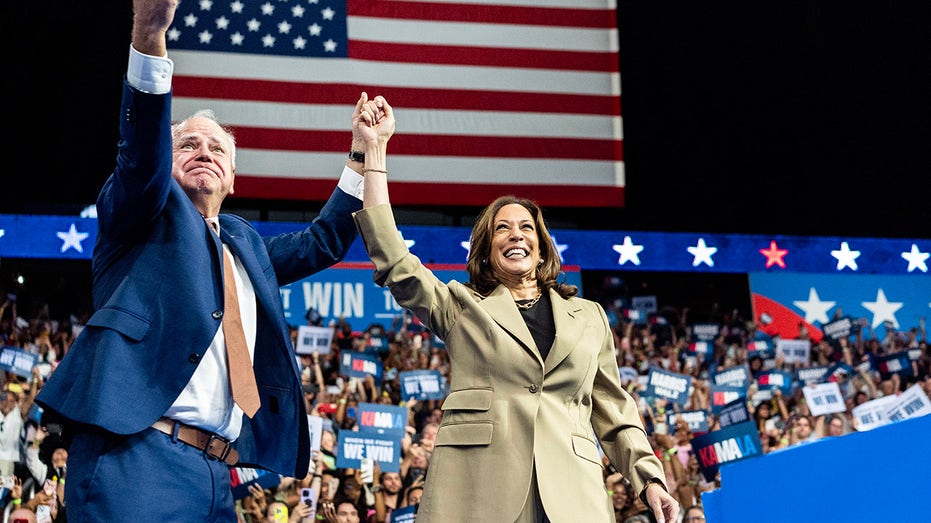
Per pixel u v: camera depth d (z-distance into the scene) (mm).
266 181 8820
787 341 10289
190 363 2520
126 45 10836
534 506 2789
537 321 3072
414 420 8359
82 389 2430
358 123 3186
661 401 9000
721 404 9078
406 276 3008
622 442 3061
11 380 7934
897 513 2090
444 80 9250
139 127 2467
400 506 7281
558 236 9664
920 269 10344
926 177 11984
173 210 2684
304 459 2730
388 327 9898
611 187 9320
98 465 2400
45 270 10070
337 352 9375
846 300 11070
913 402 8422
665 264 9805
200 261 2646
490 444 2814
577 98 9430
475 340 2961
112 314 2512
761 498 2500
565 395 2951
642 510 7582
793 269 10078
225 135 2998
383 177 3131
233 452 2652
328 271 9969
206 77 8875
